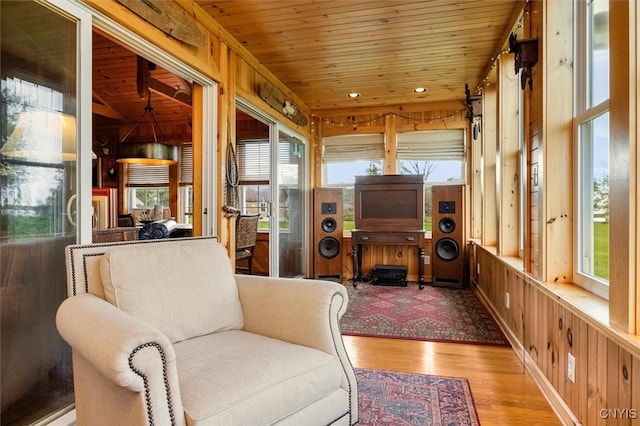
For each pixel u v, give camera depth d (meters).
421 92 4.63
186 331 1.47
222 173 2.86
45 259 1.61
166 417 0.98
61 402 1.66
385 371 2.26
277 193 4.16
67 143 1.70
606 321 1.35
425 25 2.94
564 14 2.08
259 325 1.61
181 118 5.79
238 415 1.07
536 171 2.27
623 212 1.25
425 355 2.51
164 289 1.46
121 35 1.97
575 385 1.61
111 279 1.37
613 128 1.33
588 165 1.94
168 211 5.41
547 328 1.96
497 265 3.25
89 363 1.14
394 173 5.16
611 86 1.35
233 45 3.10
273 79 4.00
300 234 5.08
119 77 4.73
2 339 1.45
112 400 1.08
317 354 1.39
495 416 1.76
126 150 3.60
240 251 4.12
